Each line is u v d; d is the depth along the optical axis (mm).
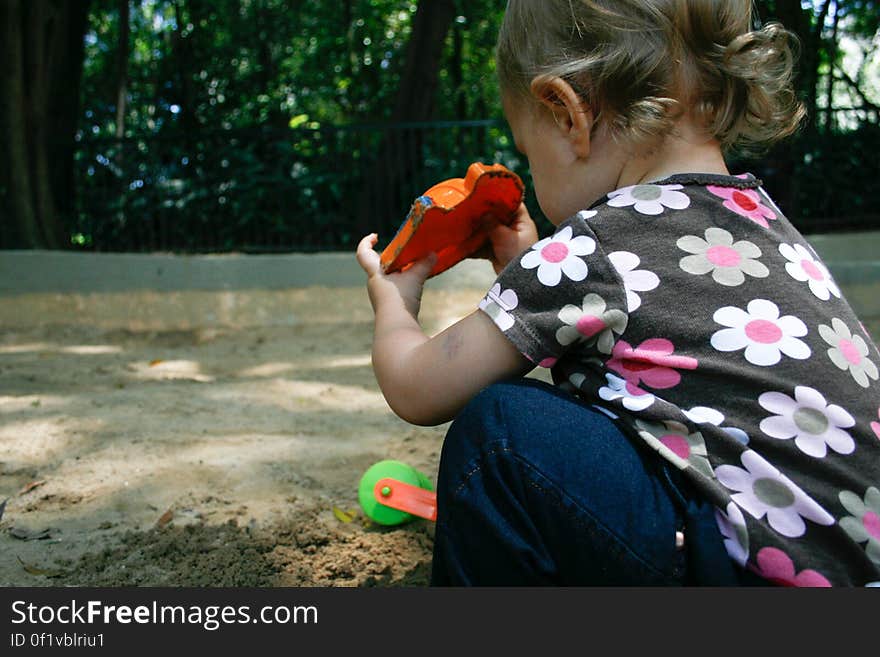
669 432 882
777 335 884
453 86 8578
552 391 940
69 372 3180
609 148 991
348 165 5863
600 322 903
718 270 911
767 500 844
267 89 7746
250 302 4410
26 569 1417
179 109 7098
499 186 1181
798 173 5984
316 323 4414
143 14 8508
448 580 985
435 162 5773
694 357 885
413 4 8523
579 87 977
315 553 1509
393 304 1153
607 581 886
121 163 5535
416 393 1003
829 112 6043
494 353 952
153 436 2227
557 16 988
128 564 1446
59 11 5375
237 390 2883
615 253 922
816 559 834
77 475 1907
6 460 2012
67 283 4301
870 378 926
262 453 2096
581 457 884
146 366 3352
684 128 983
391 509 1616
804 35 6012
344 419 2479
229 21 7840
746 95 984
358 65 8516
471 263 4668
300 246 5699
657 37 945
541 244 953
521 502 896
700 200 951
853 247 5070
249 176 5613
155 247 5566
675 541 865
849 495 849
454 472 937
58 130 5586
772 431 856
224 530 1589
